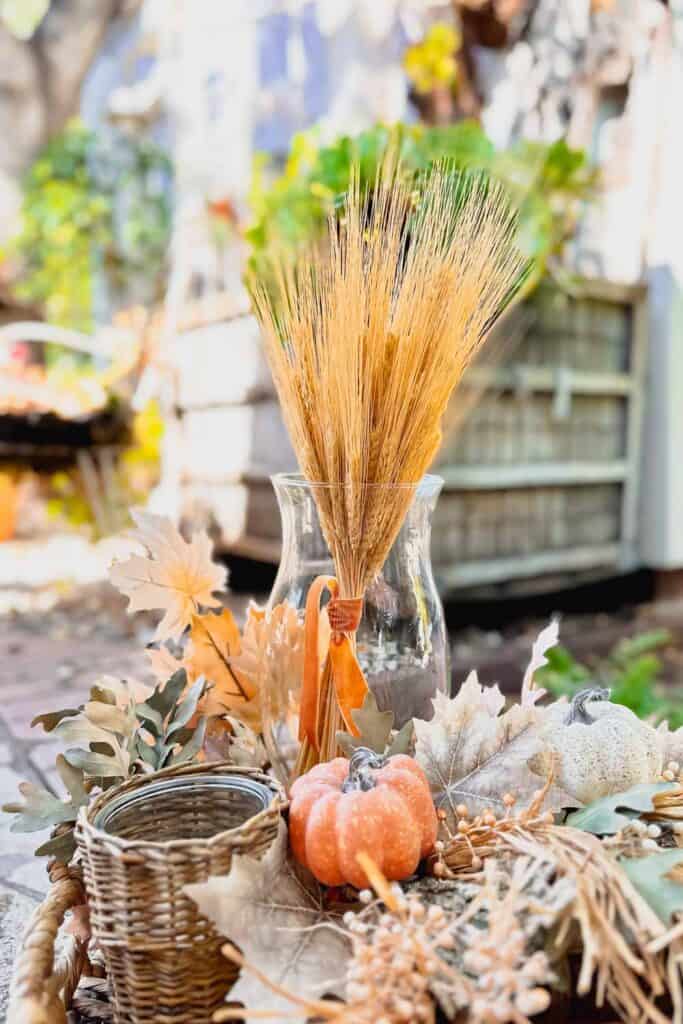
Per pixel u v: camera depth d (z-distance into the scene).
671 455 3.81
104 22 5.69
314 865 0.65
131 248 5.80
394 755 0.74
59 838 0.74
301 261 0.85
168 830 0.71
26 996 0.61
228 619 0.81
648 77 3.80
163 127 6.01
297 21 4.63
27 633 2.82
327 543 0.76
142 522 0.81
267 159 3.65
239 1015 0.52
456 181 0.76
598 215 4.00
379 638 0.78
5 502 4.50
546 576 3.55
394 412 0.72
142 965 0.61
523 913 0.58
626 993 0.56
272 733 0.78
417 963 0.55
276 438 3.26
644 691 2.15
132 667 2.41
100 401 3.71
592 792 0.74
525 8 3.56
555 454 3.48
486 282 0.73
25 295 5.78
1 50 5.51
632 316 3.69
